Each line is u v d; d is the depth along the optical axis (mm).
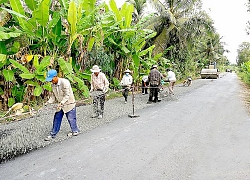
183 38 25250
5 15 9000
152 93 11516
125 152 5031
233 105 10594
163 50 23703
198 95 14180
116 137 6004
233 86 20734
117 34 13883
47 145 5453
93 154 4934
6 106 9086
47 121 7445
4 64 8523
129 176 4008
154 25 22844
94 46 12336
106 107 10039
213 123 7348
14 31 8539
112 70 14383
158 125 7129
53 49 10016
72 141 5719
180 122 7484
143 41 14805
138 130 6609
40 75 8758
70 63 9828
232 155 4855
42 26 8977
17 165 4434
